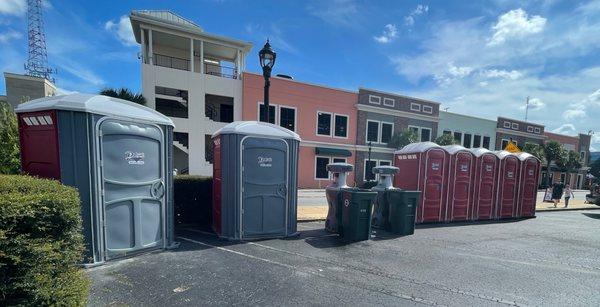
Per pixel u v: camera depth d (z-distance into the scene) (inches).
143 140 189.5
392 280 167.3
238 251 207.5
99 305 122.9
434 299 145.4
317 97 916.6
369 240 257.3
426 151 355.6
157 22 726.5
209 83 787.4
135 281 149.4
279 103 864.3
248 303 131.2
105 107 170.4
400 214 290.4
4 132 289.0
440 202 366.3
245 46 840.9
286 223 254.2
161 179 201.9
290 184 255.6
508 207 423.2
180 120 762.2
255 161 238.5
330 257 204.1
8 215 82.1
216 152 253.4
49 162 161.3
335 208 275.1
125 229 181.2
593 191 672.4
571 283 174.1
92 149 164.2
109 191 172.9
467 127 1238.3
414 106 1076.5
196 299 132.8
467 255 224.5
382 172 319.0
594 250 251.8
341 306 132.8
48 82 964.6
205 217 289.4
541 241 282.8
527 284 170.2
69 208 103.1
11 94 895.1
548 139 1524.4
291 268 178.4
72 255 104.2
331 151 917.8
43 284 86.4
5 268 82.0
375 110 1000.2
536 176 450.6
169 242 209.5
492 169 406.9
